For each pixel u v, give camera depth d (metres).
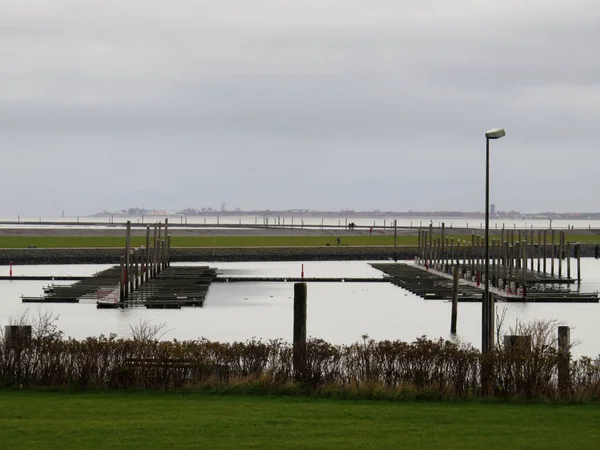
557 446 23.80
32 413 27.22
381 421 26.62
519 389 30.89
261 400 30.00
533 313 87.56
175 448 23.22
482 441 24.28
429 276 128.50
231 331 72.19
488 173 44.88
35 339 33.94
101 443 23.62
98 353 32.34
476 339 68.81
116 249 171.25
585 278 139.12
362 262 174.88
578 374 31.91
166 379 32.06
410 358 31.98
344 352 34.00
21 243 193.00
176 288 102.81
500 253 143.38
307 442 23.92
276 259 178.38
